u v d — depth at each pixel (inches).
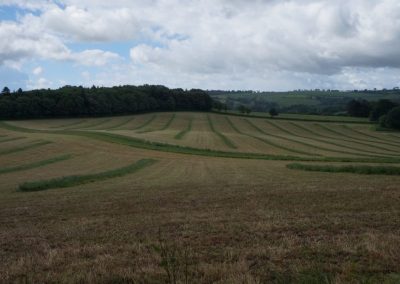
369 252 340.2
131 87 5482.3
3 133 2967.5
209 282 277.9
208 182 982.4
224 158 1868.8
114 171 1328.7
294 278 284.8
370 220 471.5
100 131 3073.3
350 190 726.5
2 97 4411.9
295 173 1224.2
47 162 1692.9
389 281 275.1
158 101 5226.4
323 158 1859.0
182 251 352.8
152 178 1178.6
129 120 4411.9
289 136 3472.0
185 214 541.3
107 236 426.9
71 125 3922.2
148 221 500.1
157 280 284.0
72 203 677.9
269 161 1737.2
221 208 584.1
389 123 4015.8
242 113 5403.5
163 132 3206.2
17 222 536.1
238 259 329.4
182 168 1476.4
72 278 292.7
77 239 419.2
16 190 972.6
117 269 309.7
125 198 713.6
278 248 354.9
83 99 4493.1
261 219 489.1
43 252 374.6
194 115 5029.5
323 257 331.6
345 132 3937.0
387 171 1182.9
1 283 291.0
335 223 455.2
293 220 476.7
